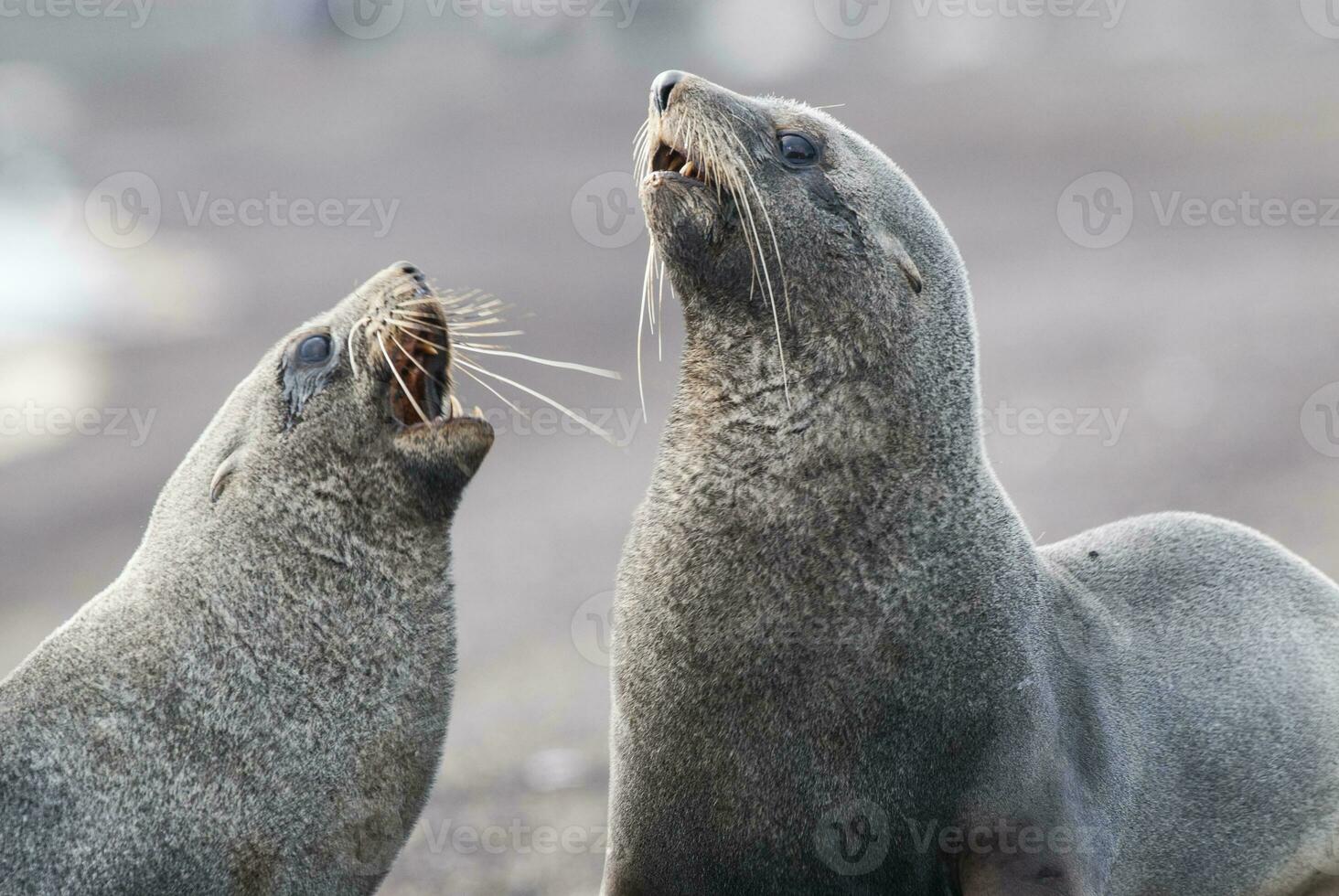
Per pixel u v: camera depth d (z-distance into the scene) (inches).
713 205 1138.7
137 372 4544.8
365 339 1213.1
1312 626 1317.7
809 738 1060.5
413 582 1189.7
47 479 3678.6
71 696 1107.3
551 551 3117.6
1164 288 5137.8
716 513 1100.5
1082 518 2906.0
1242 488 3019.2
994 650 1090.1
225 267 5836.6
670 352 4530.0
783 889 1084.5
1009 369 4234.7
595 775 1838.1
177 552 1176.2
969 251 5935.0
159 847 1099.3
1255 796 1230.3
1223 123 7401.6
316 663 1155.9
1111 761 1141.7
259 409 1223.5
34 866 1063.6
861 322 1131.3
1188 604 1278.3
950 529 1111.6
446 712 1203.9
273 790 1132.5
